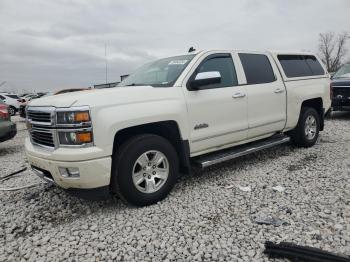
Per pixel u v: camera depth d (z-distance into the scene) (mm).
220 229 3389
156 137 4070
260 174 5043
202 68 4703
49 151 3812
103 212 3973
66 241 3357
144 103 3971
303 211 3664
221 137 4809
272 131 5723
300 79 6270
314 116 6590
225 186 4602
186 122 4344
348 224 3316
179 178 5062
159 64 5172
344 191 4168
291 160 5734
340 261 2611
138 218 3748
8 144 9820
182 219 3664
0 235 3580
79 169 3553
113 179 3857
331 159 5645
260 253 2922
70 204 4293
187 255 2977
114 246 3199
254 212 3725
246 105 5113
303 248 2795
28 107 4207
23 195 4762
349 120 10211
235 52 5254
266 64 5703
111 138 3654
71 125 3537
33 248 3264
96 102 3641
